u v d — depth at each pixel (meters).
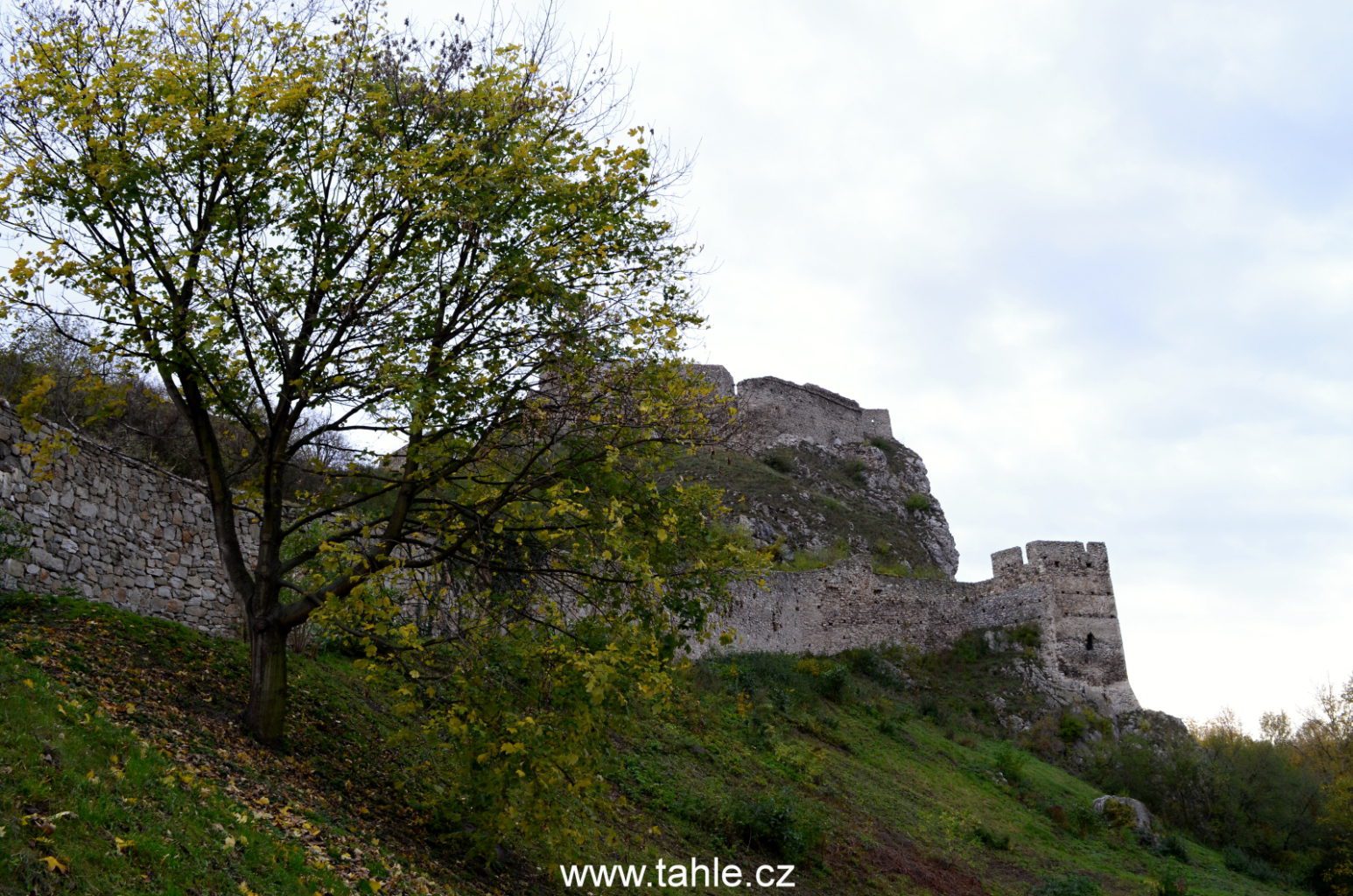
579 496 11.22
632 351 11.45
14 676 8.52
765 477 50.97
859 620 37.56
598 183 11.61
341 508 11.71
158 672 11.48
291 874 7.91
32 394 10.84
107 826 6.95
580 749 9.98
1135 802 29.02
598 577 10.98
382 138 11.60
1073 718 34.59
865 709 29.86
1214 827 30.44
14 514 11.95
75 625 11.75
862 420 65.12
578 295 11.34
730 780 19.33
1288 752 37.62
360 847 9.47
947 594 40.44
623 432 11.32
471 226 11.20
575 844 12.23
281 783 10.07
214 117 10.78
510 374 11.57
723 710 23.39
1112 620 40.22
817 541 46.56
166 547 14.65
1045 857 23.59
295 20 11.86
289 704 12.89
